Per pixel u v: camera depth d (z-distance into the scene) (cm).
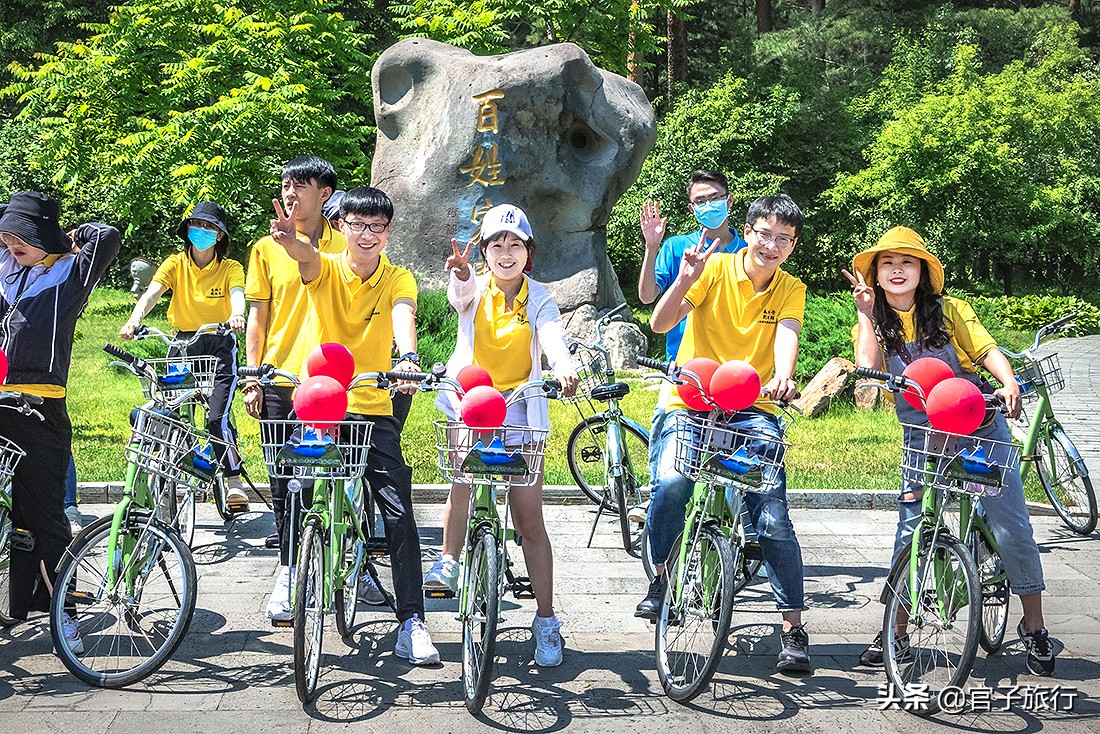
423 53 1466
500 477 441
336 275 495
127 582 455
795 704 447
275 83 1753
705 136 2509
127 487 461
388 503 479
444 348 1334
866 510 800
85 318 1830
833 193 2542
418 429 1013
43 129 1955
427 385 438
